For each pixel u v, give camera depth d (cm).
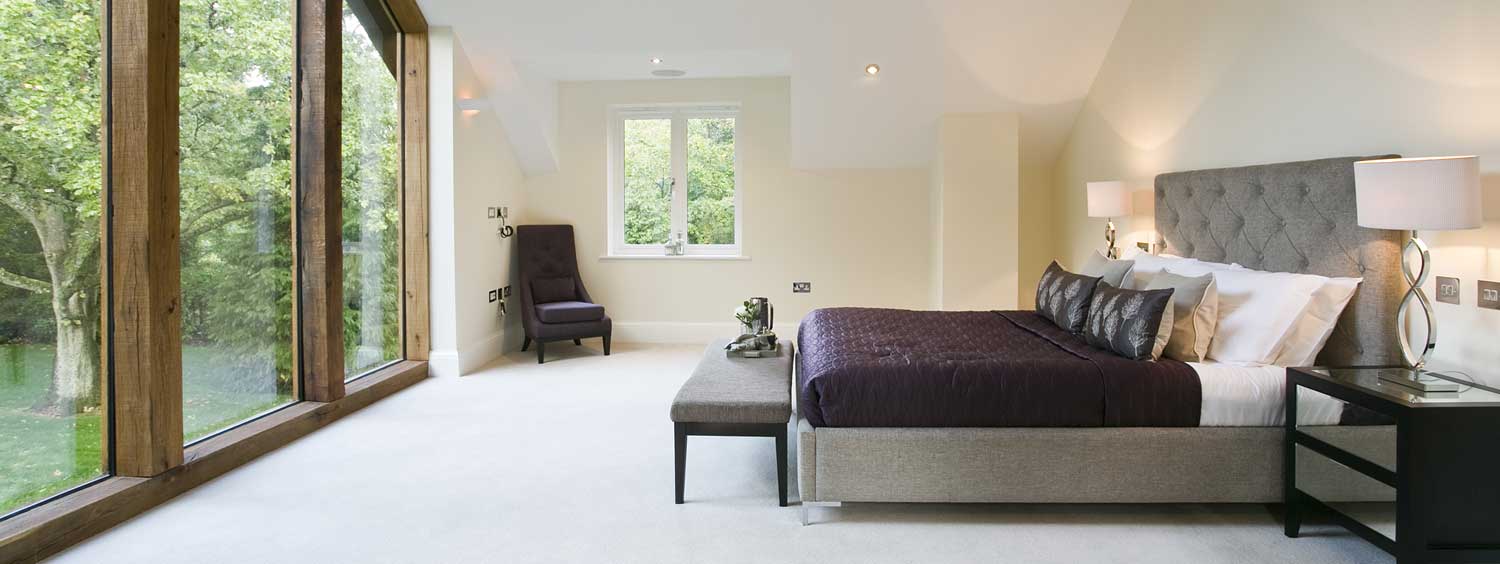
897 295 646
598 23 491
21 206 248
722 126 656
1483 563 207
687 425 282
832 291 649
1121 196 439
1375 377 239
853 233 645
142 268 280
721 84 637
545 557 242
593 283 658
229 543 251
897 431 266
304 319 398
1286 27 324
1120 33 481
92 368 276
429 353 514
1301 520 261
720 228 664
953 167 562
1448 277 258
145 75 275
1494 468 205
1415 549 206
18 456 250
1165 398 264
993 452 265
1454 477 205
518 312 635
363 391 427
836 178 643
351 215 443
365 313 463
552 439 367
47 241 257
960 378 268
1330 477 236
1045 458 264
